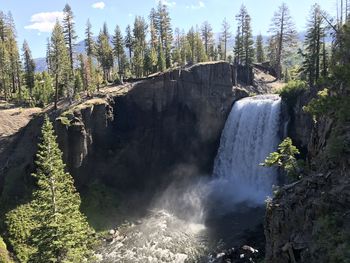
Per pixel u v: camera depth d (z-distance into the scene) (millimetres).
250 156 74812
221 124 79938
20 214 56969
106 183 69938
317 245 26875
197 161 80000
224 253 48406
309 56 69125
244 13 105250
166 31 108000
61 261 40156
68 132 63781
